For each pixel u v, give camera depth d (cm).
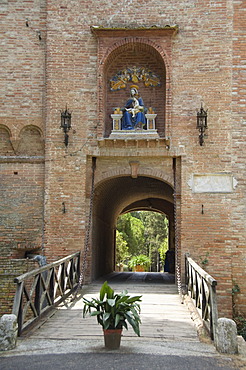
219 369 758
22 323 962
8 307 1513
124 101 1692
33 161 1625
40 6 1684
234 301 1513
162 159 1622
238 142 1572
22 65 1659
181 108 1597
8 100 1645
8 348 870
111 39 1622
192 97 1595
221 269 1517
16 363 784
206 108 1587
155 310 1203
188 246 1541
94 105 1620
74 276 1513
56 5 1656
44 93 1648
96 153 1609
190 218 1553
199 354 843
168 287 1559
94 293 1452
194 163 1577
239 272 1526
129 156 1616
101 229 2097
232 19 1611
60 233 1579
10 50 1664
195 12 1625
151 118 1634
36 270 1073
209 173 1568
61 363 780
